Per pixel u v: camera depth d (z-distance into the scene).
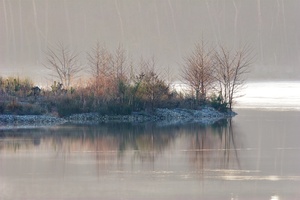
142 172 52.78
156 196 45.88
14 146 64.06
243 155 59.94
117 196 45.84
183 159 57.97
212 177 51.09
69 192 46.78
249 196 45.91
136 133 72.94
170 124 81.38
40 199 45.09
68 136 70.31
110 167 54.59
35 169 53.81
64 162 56.56
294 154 60.47
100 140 67.94
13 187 48.09
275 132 74.94
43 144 65.19
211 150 62.56
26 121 81.62
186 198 45.38
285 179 50.53
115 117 85.75
